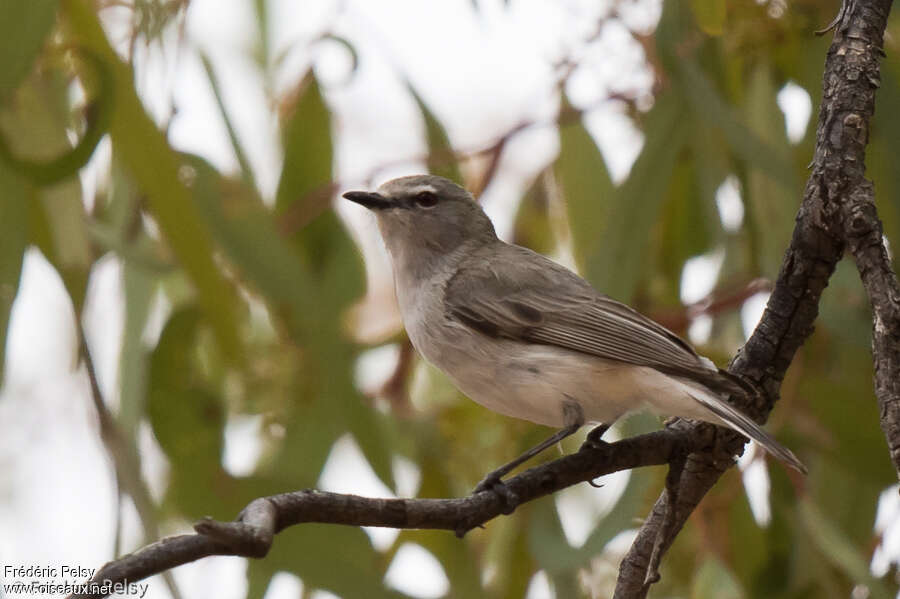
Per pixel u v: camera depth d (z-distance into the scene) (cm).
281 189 1201
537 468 784
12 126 1081
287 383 1091
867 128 752
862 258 712
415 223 1070
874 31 770
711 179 1129
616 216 1082
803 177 1109
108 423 1027
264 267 1076
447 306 984
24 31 937
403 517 676
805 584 1091
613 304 955
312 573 1034
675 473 811
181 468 1084
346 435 1101
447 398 1234
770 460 1077
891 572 1062
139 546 1059
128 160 1037
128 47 1065
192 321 1109
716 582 1009
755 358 821
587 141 1158
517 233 1341
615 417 908
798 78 1105
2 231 1042
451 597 1103
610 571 1127
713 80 1152
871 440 1037
